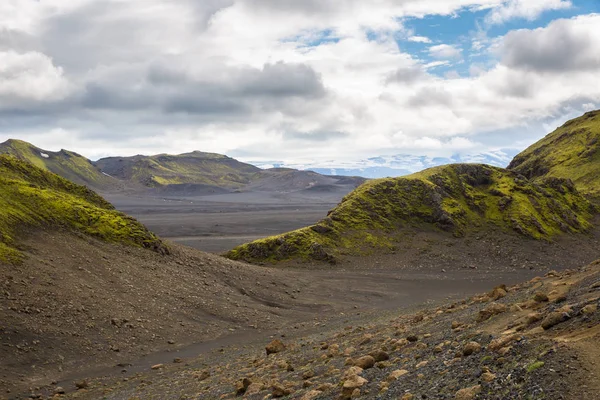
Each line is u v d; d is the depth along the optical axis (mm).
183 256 91188
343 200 171500
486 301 38906
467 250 142375
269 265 131125
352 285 101000
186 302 70938
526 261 134500
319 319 73688
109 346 53344
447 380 17406
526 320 21953
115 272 72188
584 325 17531
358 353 31688
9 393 40156
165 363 50188
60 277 63531
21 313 53094
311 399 21328
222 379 34438
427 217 159250
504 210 164750
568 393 13039
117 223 88625
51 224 79562
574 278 31172
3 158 98125
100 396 37594
